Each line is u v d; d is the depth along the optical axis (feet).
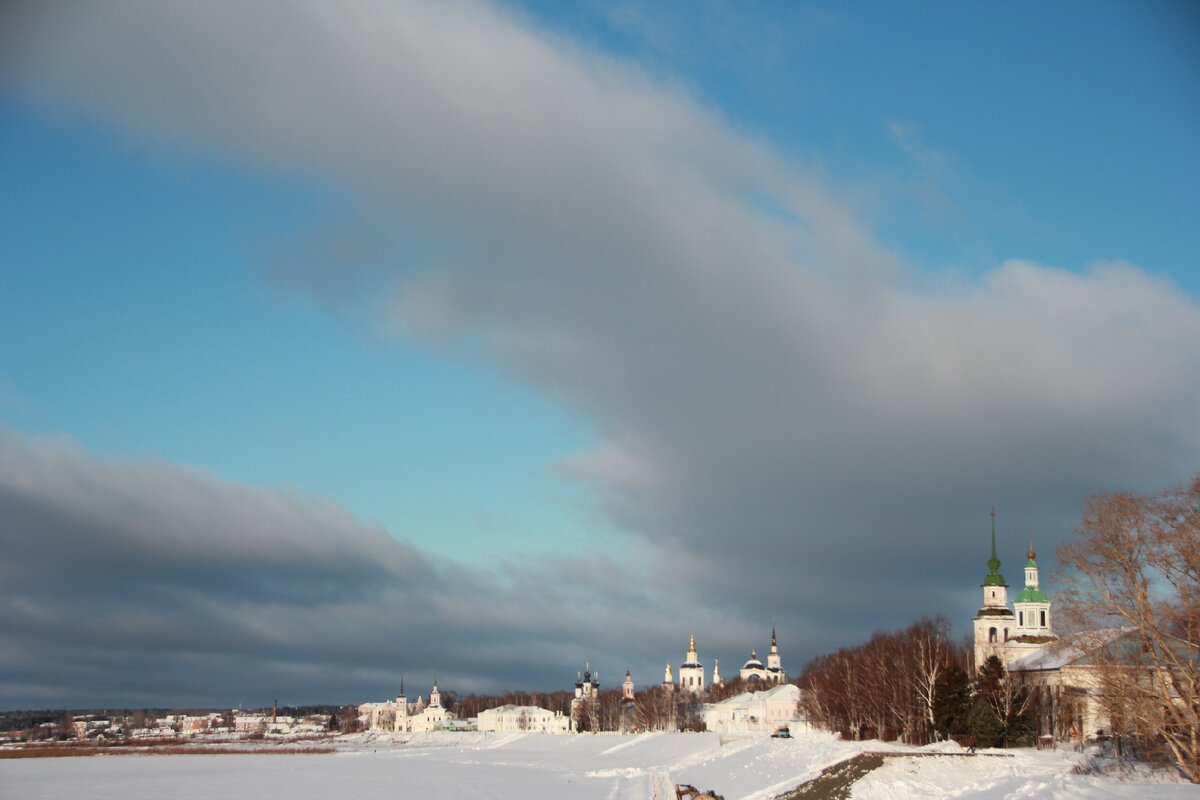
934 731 509.76
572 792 487.61
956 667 514.27
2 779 638.53
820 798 343.05
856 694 650.02
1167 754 338.13
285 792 520.42
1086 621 342.03
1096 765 336.90
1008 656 627.87
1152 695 328.90
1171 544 328.49
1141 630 331.57
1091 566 341.82
